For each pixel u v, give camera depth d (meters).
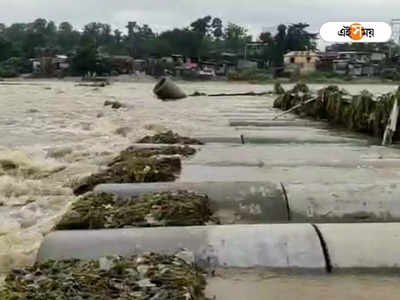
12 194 10.91
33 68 110.06
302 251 6.47
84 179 11.28
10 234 8.29
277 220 8.16
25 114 29.17
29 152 15.63
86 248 6.54
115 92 55.44
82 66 107.06
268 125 21.95
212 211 8.33
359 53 103.69
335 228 6.95
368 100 18.81
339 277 6.14
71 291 5.30
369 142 16.84
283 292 5.79
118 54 129.62
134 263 5.94
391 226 7.05
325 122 22.89
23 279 5.61
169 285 5.45
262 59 117.62
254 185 8.98
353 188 8.79
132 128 21.98
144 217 7.57
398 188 8.77
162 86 41.75
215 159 12.86
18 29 157.38
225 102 39.28
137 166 11.09
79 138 19.38
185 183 9.32
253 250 6.49
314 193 8.63
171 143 15.73
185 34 127.50
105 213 7.77
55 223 8.59
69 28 159.25
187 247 6.54
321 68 101.81
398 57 97.44
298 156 13.69
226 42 137.62
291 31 117.88
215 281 6.02
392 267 6.29
